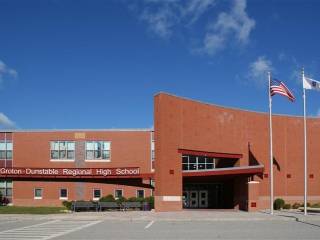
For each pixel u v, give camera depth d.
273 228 28.05
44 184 57.16
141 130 57.34
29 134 58.25
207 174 48.47
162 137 44.38
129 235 24.34
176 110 46.03
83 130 57.88
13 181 57.47
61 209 49.25
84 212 44.19
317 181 56.06
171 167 45.09
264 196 52.44
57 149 57.94
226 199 56.06
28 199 57.06
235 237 23.22
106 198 53.31
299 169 55.41
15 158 58.09
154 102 45.50
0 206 54.91
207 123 49.00
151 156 56.91
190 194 58.19
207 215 38.41
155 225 30.55
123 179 56.81
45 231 26.75
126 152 57.22
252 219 34.88
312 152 56.12
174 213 41.53
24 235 24.64
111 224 31.50
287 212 43.81
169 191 44.69
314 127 56.53
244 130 52.31
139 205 49.16
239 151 51.69
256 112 53.50
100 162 57.31
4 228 28.77
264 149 53.47
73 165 57.50
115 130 57.59
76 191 56.84
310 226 29.41
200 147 48.09
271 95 40.75
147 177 55.56
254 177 51.91
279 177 54.09
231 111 51.41
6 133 58.47
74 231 26.67
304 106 39.09
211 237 23.23
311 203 55.38
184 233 25.25
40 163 57.84
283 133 55.06
